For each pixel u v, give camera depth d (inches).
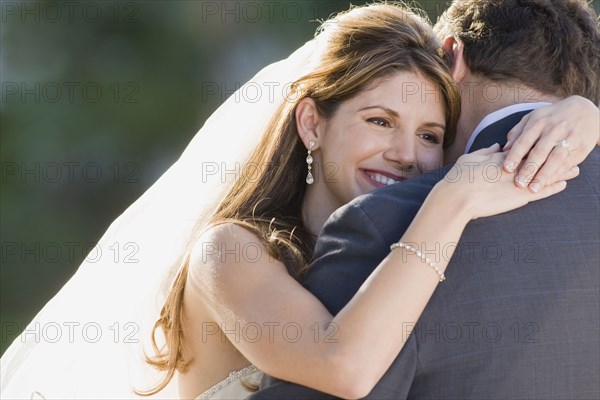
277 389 204.1
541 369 197.6
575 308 200.4
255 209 262.4
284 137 267.4
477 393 196.7
